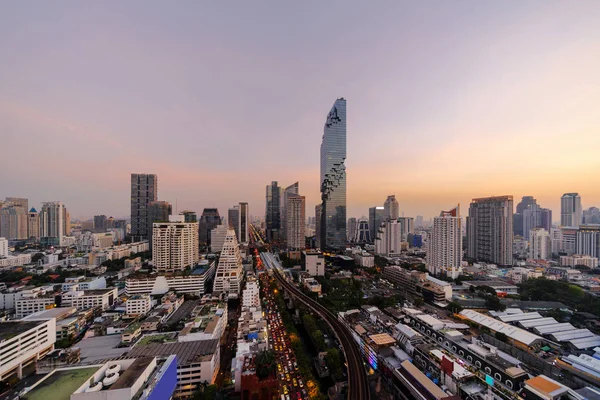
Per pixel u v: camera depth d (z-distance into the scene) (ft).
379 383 459.32
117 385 301.63
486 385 403.95
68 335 609.83
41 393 305.94
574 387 427.74
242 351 468.34
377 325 644.69
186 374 429.79
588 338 597.52
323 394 449.06
